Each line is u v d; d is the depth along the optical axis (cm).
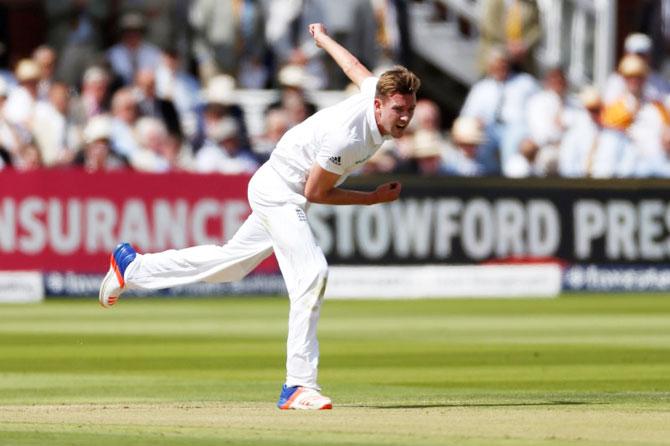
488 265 5628
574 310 4922
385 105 2280
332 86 6375
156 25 6259
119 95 5644
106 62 6000
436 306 5125
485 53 6544
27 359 3328
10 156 5503
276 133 5750
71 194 5247
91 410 2348
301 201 2383
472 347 3644
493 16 6488
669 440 1961
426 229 5569
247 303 5172
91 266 5275
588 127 6091
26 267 5212
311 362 2353
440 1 6888
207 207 5356
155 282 2530
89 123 5553
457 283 5591
